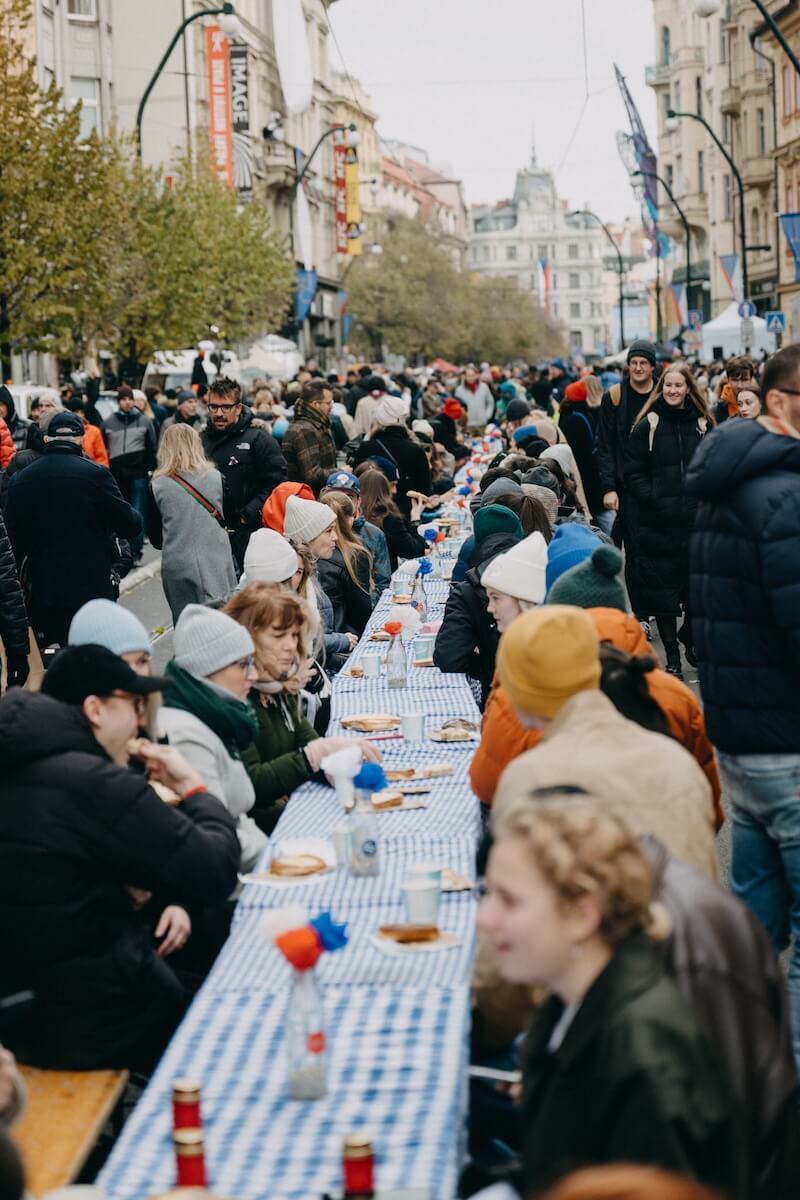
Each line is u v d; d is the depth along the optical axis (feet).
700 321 211.20
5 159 95.55
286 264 173.99
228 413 47.75
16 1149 10.99
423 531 53.98
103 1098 16.79
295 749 25.59
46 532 39.42
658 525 45.06
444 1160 12.80
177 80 205.87
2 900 17.28
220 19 115.14
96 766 17.51
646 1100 11.44
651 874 11.95
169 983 18.01
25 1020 17.43
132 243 117.80
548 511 41.63
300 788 24.59
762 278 267.80
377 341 343.26
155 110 205.98
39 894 17.22
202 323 130.21
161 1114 13.93
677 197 349.20
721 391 52.75
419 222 360.48
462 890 19.07
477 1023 16.89
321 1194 12.41
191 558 41.83
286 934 14.07
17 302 96.43
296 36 207.51
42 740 17.46
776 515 18.84
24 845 17.24
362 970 16.63
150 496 42.42
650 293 457.27
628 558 46.01
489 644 32.63
